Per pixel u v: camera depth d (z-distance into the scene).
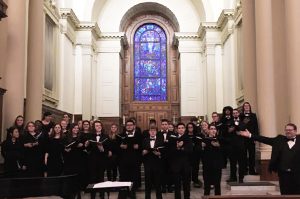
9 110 9.92
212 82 22.16
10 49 10.11
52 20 17.61
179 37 24.41
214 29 22.38
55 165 8.88
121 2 24.73
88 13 22.44
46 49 16.86
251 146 10.77
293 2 9.09
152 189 11.08
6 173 8.44
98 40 24.16
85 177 9.02
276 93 10.62
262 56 10.48
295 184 6.57
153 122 8.63
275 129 10.25
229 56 20.44
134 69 25.94
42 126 9.29
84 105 21.75
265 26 10.55
